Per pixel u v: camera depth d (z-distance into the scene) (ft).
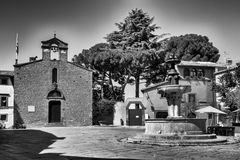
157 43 171.22
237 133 96.02
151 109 153.99
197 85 153.79
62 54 155.22
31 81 150.20
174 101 73.92
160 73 172.04
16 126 142.20
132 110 157.28
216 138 67.05
